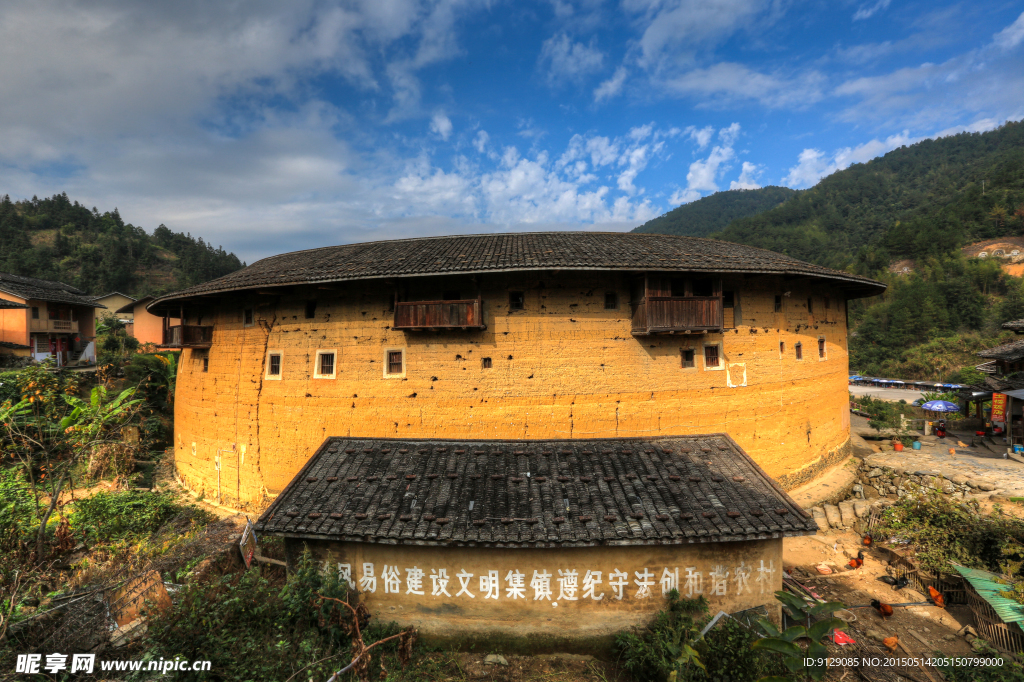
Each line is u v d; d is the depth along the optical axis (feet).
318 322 56.03
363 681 24.56
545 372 52.01
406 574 29.91
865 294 69.92
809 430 62.75
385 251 59.67
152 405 89.10
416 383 52.85
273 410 57.21
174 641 23.22
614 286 53.11
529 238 61.16
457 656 28.89
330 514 30.50
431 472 33.96
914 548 42.91
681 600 29.30
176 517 46.11
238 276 60.29
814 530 28.66
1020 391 70.28
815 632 24.29
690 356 54.95
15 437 54.49
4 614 24.03
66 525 37.52
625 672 27.78
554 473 33.81
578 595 29.37
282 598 27.86
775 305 59.82
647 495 31.53
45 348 114.83
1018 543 37.19
